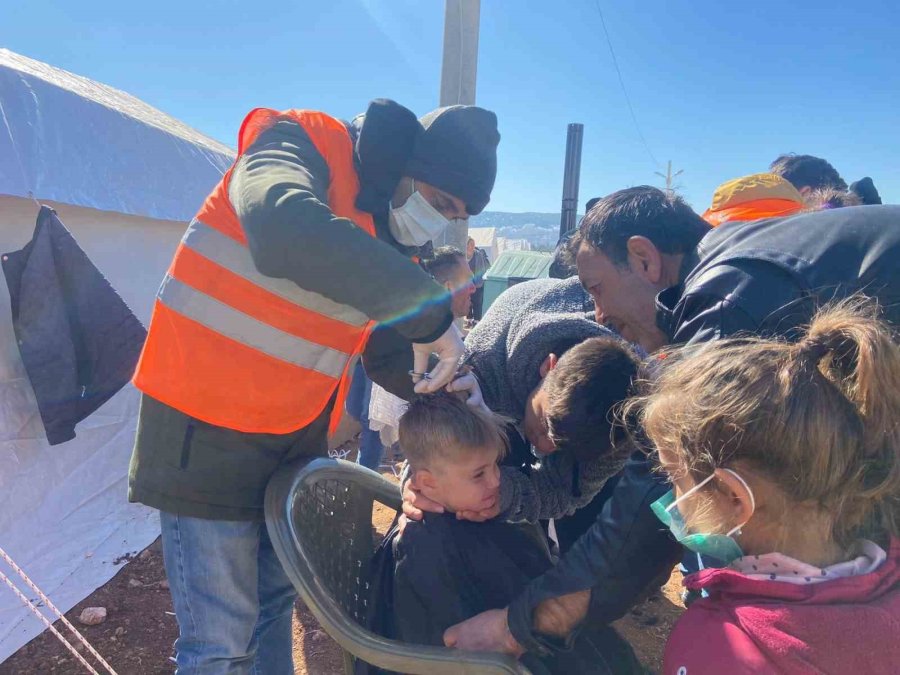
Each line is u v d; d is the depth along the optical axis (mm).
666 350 1259
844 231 1230
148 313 3828
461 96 4910
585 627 1341
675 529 1041
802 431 848
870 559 925
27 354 3020
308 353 1527
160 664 2586
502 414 1920
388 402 3295
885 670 797
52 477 3293
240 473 1533
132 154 3576
